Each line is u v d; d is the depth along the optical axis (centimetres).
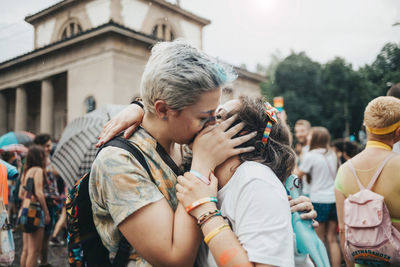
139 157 93
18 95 1527
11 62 1459
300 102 2117
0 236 208
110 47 1143
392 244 144
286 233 81
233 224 89
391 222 151
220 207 95
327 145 340
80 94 1227
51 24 1484
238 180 89
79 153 319
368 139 170
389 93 208
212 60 90
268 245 78
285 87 2214
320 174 325
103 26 1125
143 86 94
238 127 96
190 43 93
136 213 85
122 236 94
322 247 101
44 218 323
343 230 184
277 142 99
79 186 100
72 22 1400
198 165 91
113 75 1136
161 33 1445
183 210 89
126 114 104
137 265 92
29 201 317
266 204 82
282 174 99
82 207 100
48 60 1358
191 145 100
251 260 78
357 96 2047
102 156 92
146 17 1370
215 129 94
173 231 88
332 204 321
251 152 97
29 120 1789
